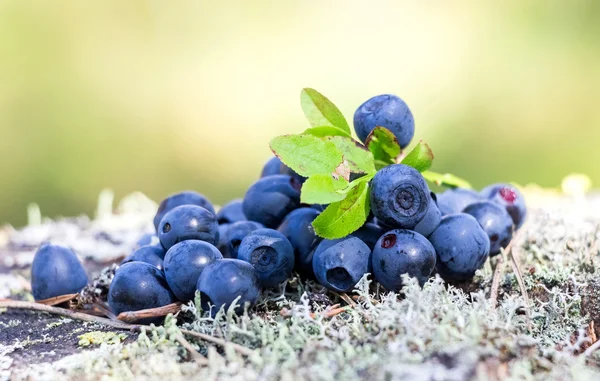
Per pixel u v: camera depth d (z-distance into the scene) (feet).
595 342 0.87
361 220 0.88
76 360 0.86
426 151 0.89
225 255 0.92
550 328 0.88
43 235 1.14
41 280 0.93
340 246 0.88
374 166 0.90
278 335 0.86
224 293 0.86
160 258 0.91
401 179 0.87
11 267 1.06
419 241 0.88
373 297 0.89
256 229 0.91
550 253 0.95
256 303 0.90
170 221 0.90
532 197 1.19
